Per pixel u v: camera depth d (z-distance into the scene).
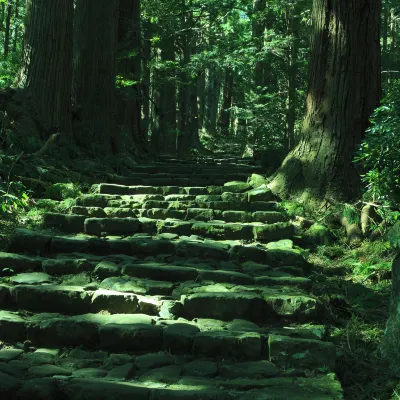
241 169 10.22
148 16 19.89
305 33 16.34
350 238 6.50
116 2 12.84
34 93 9.45
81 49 12.23
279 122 15.22
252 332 3.79
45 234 5.84
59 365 3.48
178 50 26.16
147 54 20.39
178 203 7.12
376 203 6.60
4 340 3.80
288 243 6.03
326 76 7.63
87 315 4.05
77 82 12.11
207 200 7.45
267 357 3.68
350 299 4.98
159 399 3.01
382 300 4.95
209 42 25.80
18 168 7.55
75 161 9.23
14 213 6.45
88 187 8.05
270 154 10.95
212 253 5.50
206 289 4.55
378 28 7.67
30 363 3.46
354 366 3.75
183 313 4.24
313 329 3.96
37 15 9.64
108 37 12.41
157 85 22.62
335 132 7.49
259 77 17.16
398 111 4.90
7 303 4.23
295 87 15.73
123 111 14.55
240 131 20.75
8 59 14.12
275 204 7.21
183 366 3.51
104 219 6.19
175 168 10.16
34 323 3.81
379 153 5.05
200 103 35.97
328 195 7.29
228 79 31.14
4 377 3.09
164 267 4.86
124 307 4.21
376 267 5.59
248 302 4.21
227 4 20.52
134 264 4.88
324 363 3.54
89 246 5.43
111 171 9.42
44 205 6.84
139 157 13.03
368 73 7.55
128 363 3.50
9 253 4.93
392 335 3.81
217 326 4.02
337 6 7.57
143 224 6.37
